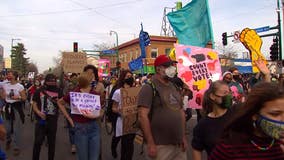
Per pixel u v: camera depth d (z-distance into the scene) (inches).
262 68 169.9
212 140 143.6
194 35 365.1
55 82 288.0
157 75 184.7
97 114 235.1
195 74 318.7
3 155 157.2
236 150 93.1
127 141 273.3
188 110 440.5
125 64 2352.4
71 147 358.0
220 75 323.3
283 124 86.7
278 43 800.3
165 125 178.4
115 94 275.6
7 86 364.2
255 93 88.5
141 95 179.9
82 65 619.8
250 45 256.2
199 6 358.3
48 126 283.7
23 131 493.0
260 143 92.5
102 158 330.6
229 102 146.7
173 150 181.2
